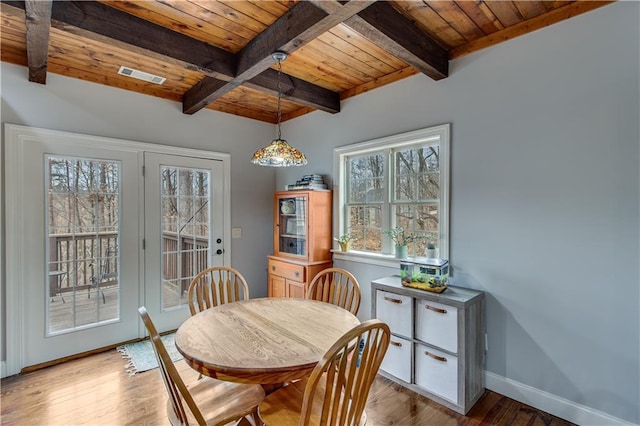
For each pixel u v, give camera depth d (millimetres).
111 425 1928
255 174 4098
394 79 2893
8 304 2508
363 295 3160
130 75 2908
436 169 2713
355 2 1585
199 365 1378
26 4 1594
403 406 2125
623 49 1776
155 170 3268
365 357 1222
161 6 1933
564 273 1981
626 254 1776
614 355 1816
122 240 3066
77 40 2303
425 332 2240
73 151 2795
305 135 3838
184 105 3398
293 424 1354
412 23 2145
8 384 2371
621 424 1789
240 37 2277
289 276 3461
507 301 2213
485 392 2275
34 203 2621
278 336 1636
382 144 2986
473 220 2379
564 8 1962
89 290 2896
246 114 3975
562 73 1977
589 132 1887
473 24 2156
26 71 2580
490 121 2287
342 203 3451
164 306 3330
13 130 2523
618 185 1798
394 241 2986
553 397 2021
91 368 2611
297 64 2756
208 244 3672
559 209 1999
